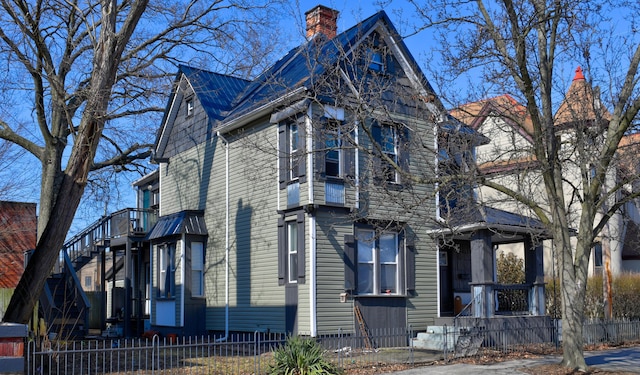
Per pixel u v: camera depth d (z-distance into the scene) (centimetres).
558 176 1500
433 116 1617
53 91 1873
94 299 2969
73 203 1455
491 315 1939
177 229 2314
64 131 1934
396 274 2064
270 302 2008
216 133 2336
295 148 1980
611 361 1630
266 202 2067
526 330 1986
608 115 1905
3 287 2352
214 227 2320
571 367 1434
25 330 1113
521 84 1498
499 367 1524
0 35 1762
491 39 1491
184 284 2288
